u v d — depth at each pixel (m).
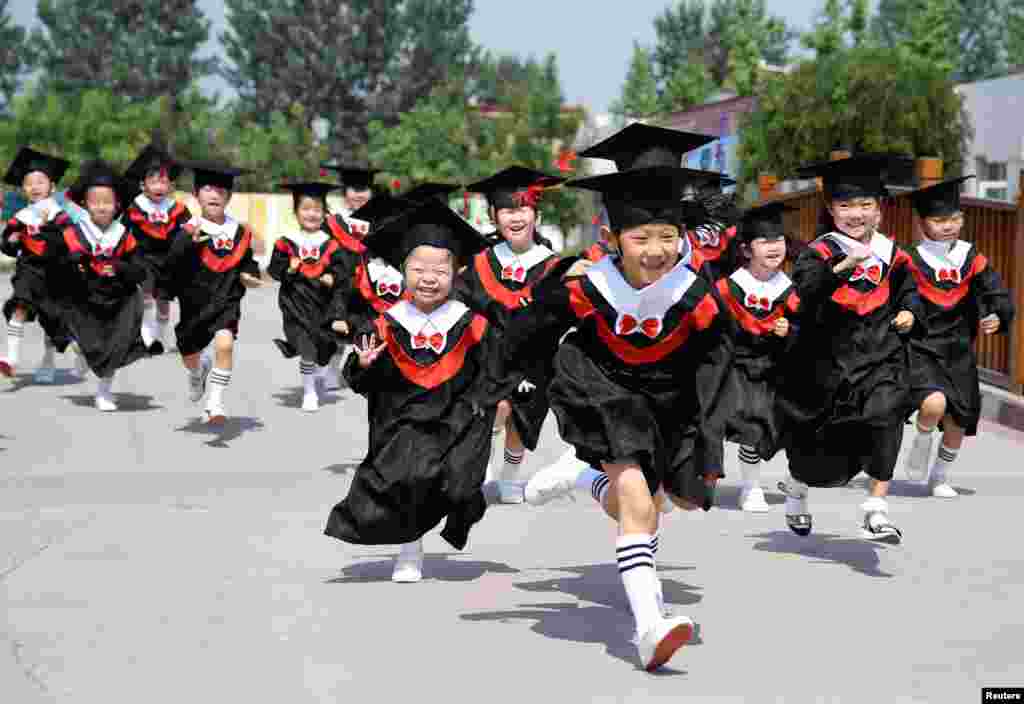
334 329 12.91
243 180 66.38
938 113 30.45
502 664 5.81
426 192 9.78
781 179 32.06
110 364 13.67
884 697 5.40
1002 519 9.09
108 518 8.82
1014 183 29.06
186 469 10.77
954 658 5.93
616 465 5.88
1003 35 96.25
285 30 92.06
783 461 11.62
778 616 6.61
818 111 31.14
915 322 8.34
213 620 6.46
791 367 8.09
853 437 8.00
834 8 32.62
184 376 16.55
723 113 40.25
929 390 9.92
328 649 6.02
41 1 95.00
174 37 95.56
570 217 54.72
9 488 9.88
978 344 15.77
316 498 9.64
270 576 7.36
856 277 8.05
